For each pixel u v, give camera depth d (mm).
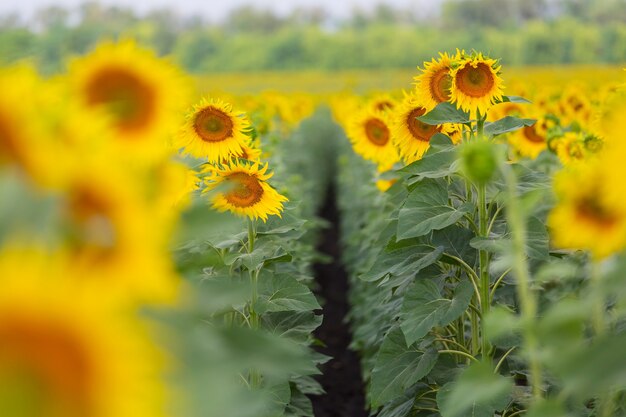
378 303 5508
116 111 2006
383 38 80438
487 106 4062
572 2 75875
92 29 16922
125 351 1140
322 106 26828
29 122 1344
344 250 11766
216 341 1389
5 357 1124
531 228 3512
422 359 3801
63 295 1130
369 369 6039
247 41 82562
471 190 4062
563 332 1987
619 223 2068
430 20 97812
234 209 3807
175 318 1333
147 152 2031
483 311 3709
